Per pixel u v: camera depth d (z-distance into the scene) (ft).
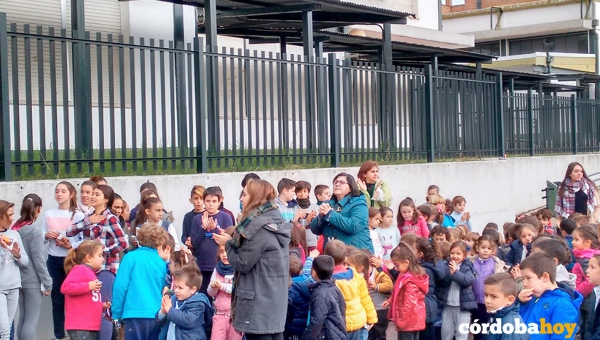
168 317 21.25
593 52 114.42
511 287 19.97
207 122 33.24
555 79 89.66
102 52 30.17
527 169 55.62
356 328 22.71
